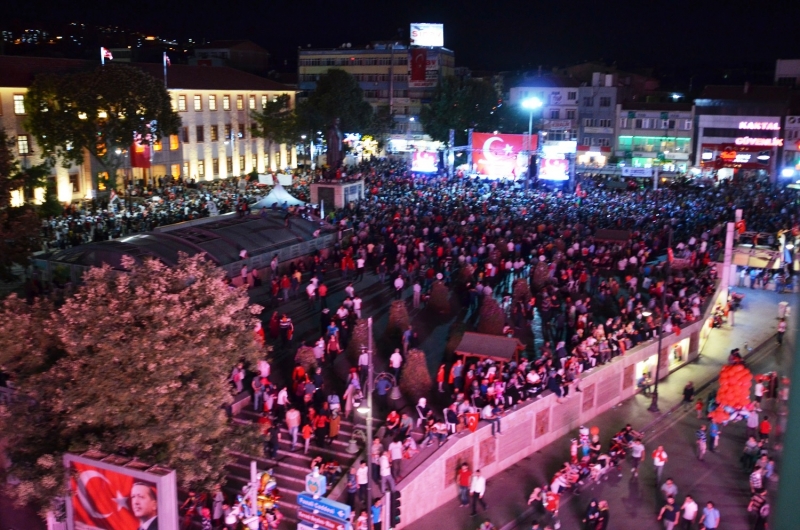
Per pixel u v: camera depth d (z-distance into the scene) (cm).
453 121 8712
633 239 4344
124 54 10975
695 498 2264
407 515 2017
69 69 5972
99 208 5166
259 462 2125
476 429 2245
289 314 3256
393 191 5862
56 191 5897
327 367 2673
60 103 5275
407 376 2452
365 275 3925
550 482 2303
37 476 1681
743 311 4072
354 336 2719
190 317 1727
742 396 1986
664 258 4278
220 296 1800
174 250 3441
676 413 2875
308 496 1702
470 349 2592
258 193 6084
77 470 1677
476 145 6488
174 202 5328
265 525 1830
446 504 2164
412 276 3712
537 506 2130
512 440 2398
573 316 3102
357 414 2295
